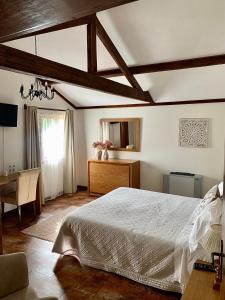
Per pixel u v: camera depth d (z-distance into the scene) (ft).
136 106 17.42
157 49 10.93
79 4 2.94
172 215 9.57
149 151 17.37
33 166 15.52
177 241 7.54
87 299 7.51
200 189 15.47
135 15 9.12
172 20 9.02
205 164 15.69
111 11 9.21
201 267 5.73
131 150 17.84
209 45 10.16
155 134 17.03
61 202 16.93
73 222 9.33
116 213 9.76
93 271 8.88
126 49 11.28
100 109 18.81
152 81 14.16
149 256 7.81
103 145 18.02
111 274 8.70
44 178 16.85
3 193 13.91
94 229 8.87
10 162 14.60
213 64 10.93
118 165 16.74
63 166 18.76
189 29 9.37
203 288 5.03
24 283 5.91
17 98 14.74
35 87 15.35
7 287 5.60
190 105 15.72
